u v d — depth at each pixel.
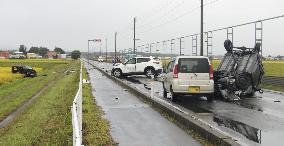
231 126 12.34
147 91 25.31
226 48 23.59
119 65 43.31
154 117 14.54
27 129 12.74
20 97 24.84
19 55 183.62
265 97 21.86
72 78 43.28
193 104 18.56
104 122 13.14
